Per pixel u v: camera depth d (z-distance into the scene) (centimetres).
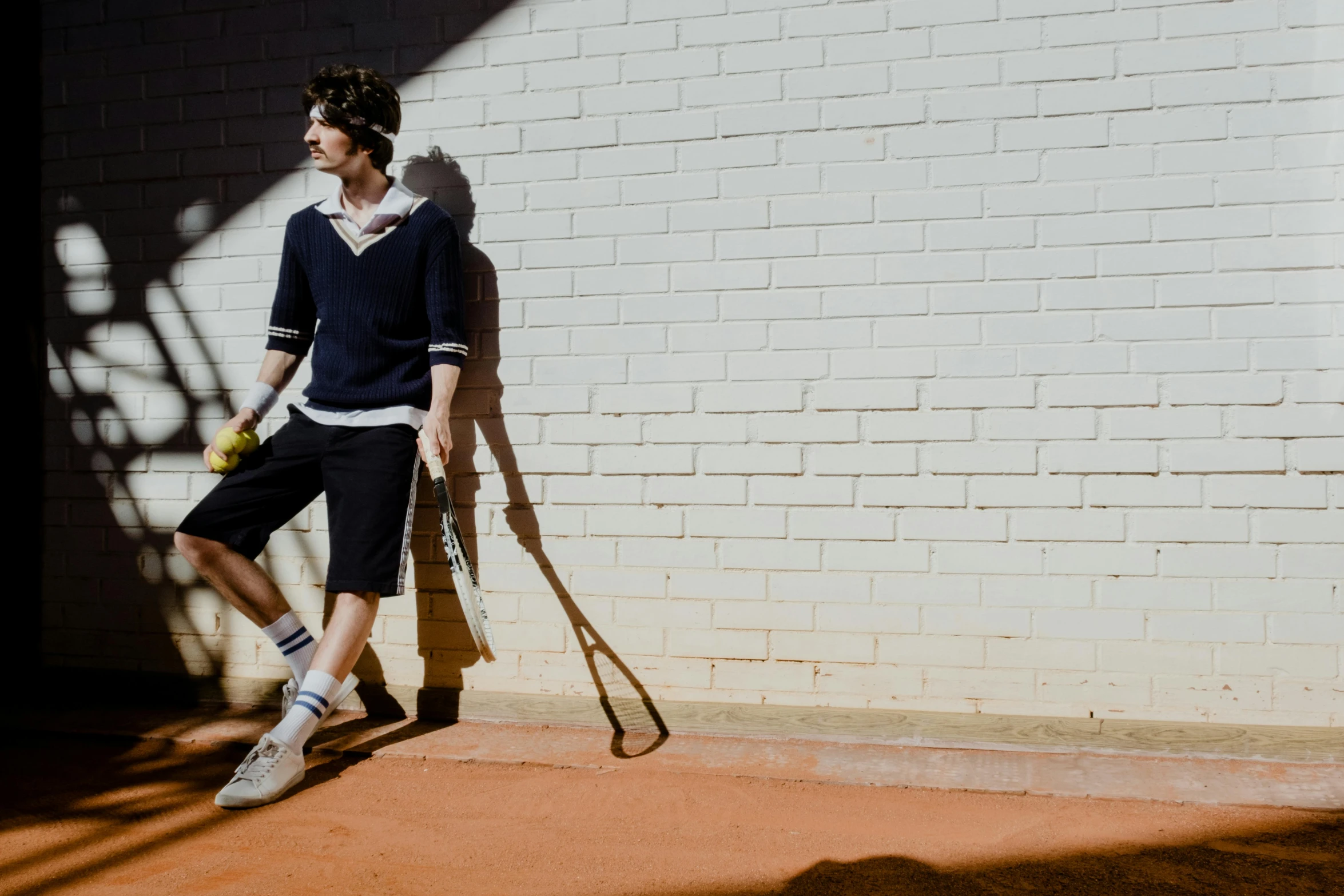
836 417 324
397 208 319
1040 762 299
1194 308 304
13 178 389
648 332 337
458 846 240
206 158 373
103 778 295
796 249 327
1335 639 296
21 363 388
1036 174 313
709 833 248
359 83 315
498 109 349
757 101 330
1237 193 302
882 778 287
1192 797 269
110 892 216
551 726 339
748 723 327
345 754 313
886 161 322
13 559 386
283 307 332
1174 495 304
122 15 381
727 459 331
